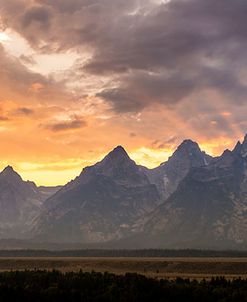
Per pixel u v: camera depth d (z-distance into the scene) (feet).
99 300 652.07
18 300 650.43
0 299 642.22
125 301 649.20
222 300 642.22
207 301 653.30
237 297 647.97
